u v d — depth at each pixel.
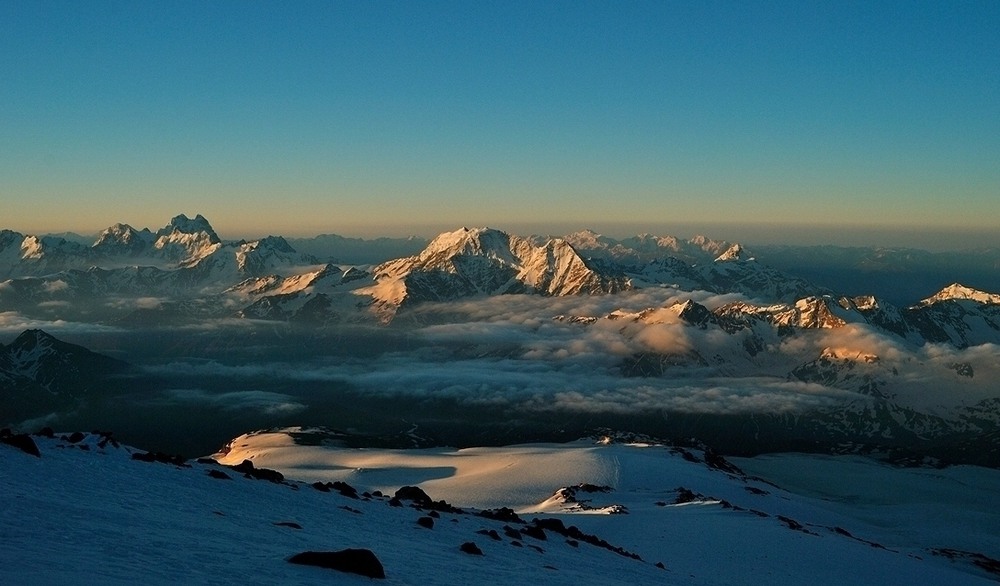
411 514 59.53
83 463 43.53
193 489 44.97
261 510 43.62
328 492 61.31
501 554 48.09
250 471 60.22
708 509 119.62
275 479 60.34
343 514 50.06
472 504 149.88
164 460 52.66
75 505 31.78
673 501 134.12
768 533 96.19
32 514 28.19
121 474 43.25
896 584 78.25
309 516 45.91
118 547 25.58
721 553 83.50
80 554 23.56
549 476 174.62
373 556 29.31
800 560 83.00
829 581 75.44
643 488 162.38
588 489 150.25
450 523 59.56
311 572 27.09
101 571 21.72
